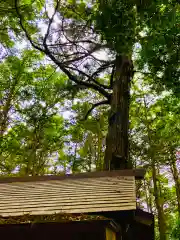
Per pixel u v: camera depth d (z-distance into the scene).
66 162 24.33
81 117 16.16
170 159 17.98
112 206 4.64
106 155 9.99
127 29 5.57
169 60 7.36
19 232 4.30
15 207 5.00
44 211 4.62
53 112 21.50
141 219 5.78
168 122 19.42
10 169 23.30
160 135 18.05
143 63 11.36
